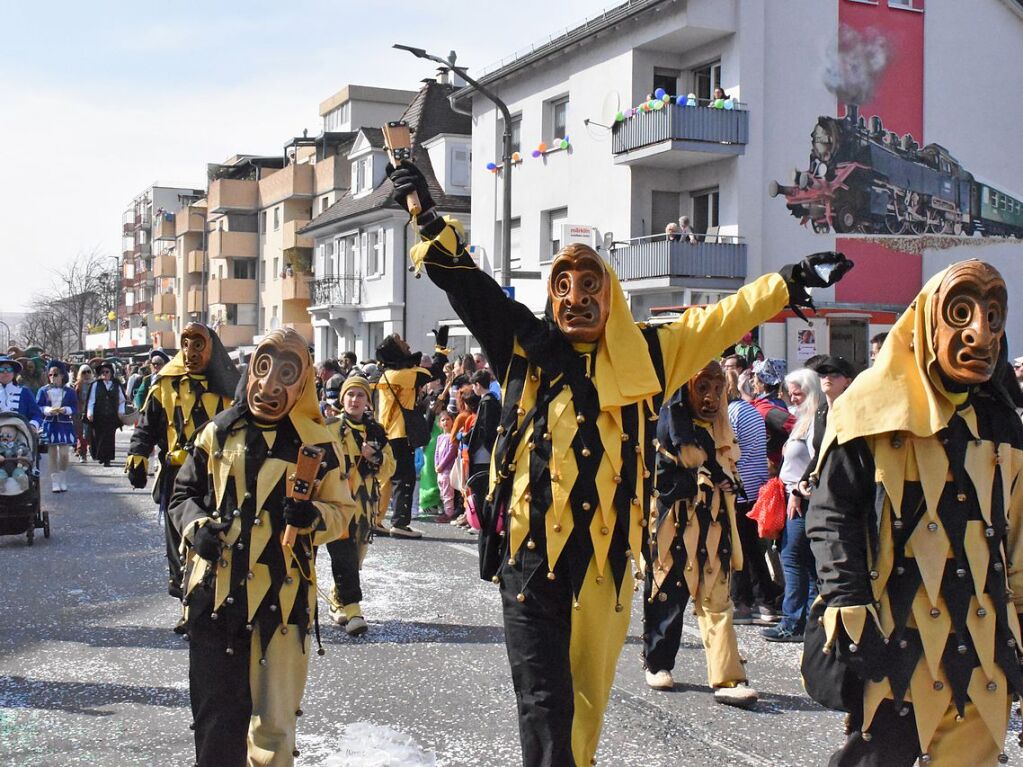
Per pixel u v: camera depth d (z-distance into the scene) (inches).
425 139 1576.0
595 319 151.9
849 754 138.4
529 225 1200.2
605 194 1050.7
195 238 2849.4
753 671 274.5
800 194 971.9
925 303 138.3
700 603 248.2
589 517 149.0
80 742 215.9
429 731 223.6
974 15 1041.5
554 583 148.9
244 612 156.9
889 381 138.3
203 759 158.6
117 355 2736.2
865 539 138.4
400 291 1534.2
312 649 289.9
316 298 1787.6
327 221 1710.1
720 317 157.5
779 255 966.4
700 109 930.1
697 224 1013.8
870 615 134.7
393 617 328.5
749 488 316.8
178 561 299.7
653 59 1011.9
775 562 348.2
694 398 248.5
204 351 310.7
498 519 154.6
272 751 156.6
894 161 1010.1
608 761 207.3
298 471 157.2
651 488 157.8
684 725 229.5
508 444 153.7
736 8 942.4
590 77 1074.1
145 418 309.6
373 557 436.1
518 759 207.5
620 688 257.3
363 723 228.4
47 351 3875.5
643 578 255.9
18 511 445.7
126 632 304.8
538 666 147.1
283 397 161.3
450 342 1502.2
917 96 1018.1
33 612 329.4
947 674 133.4
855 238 994.7
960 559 134.6
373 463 347.9
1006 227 1068.5
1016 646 136.3
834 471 139.3
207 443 163.6
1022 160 1072.2
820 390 305.3
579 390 151.4
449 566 416.8
